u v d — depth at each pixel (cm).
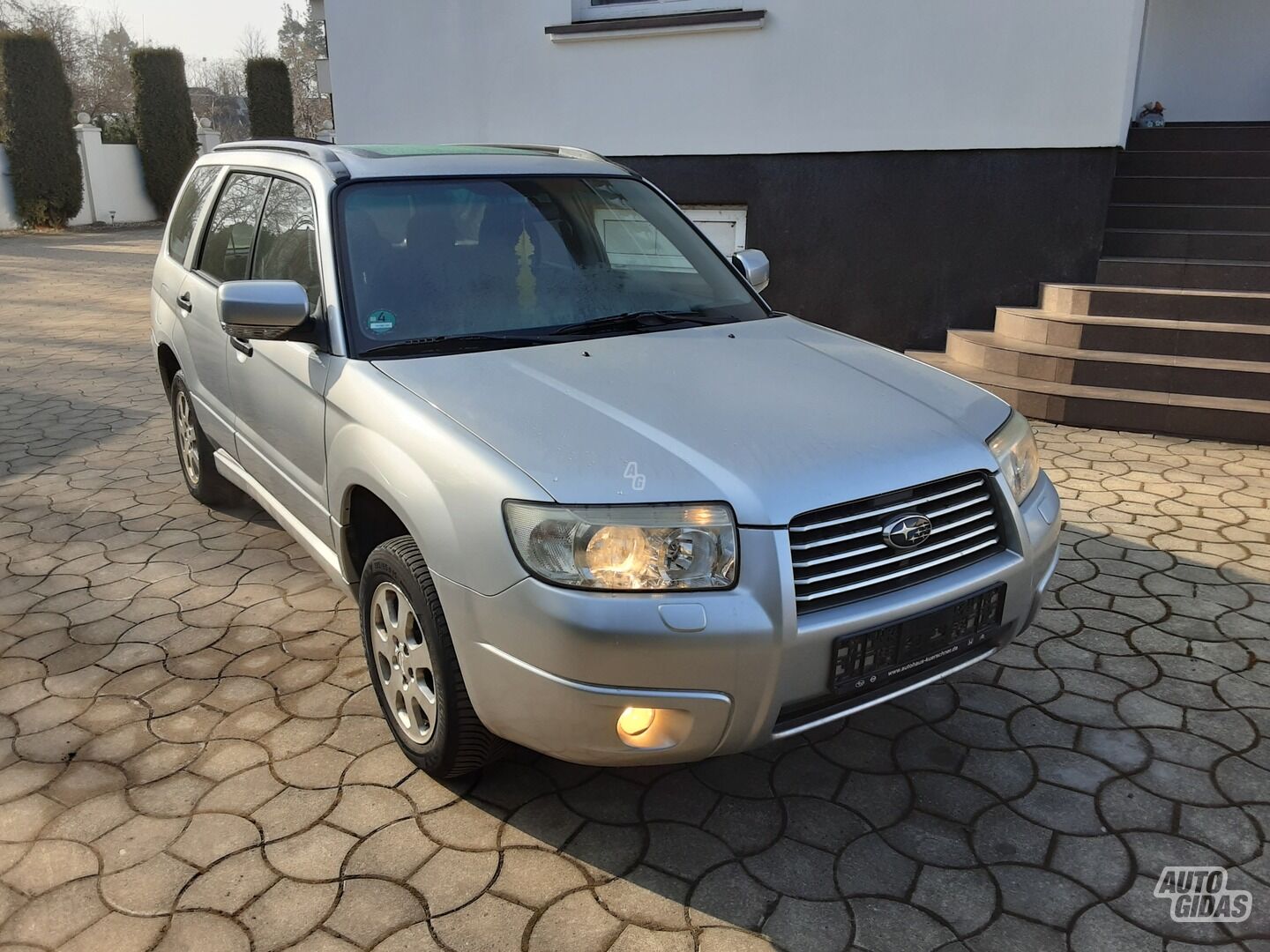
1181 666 351
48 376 858
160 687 344
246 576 436
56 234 2400
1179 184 725
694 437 253
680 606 226
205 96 5438
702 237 416
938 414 286
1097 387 631
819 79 732
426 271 332
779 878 252
